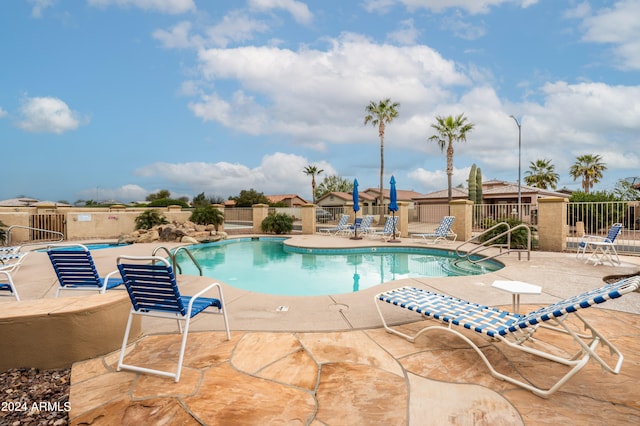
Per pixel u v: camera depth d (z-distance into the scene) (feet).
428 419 7.19
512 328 8.72
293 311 14.62
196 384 8.62
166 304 9.43
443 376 8.99
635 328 12.36
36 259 30.30
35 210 56.44
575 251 32.37
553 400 7.86
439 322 13.07
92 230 52.90
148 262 28.27
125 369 9.38
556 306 8.87
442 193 99.60
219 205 62.44
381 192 100.22
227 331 11.47
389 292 12.63
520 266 25.21
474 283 19.85
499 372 9.16
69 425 7.14
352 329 12.43
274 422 7.11
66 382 8.96
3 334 9.39
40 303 10.50
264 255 38.65
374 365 9.62
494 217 45.57
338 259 35.68
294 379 8.86
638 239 41.86
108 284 13.97
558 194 85.10
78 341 9.86
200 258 36.70
